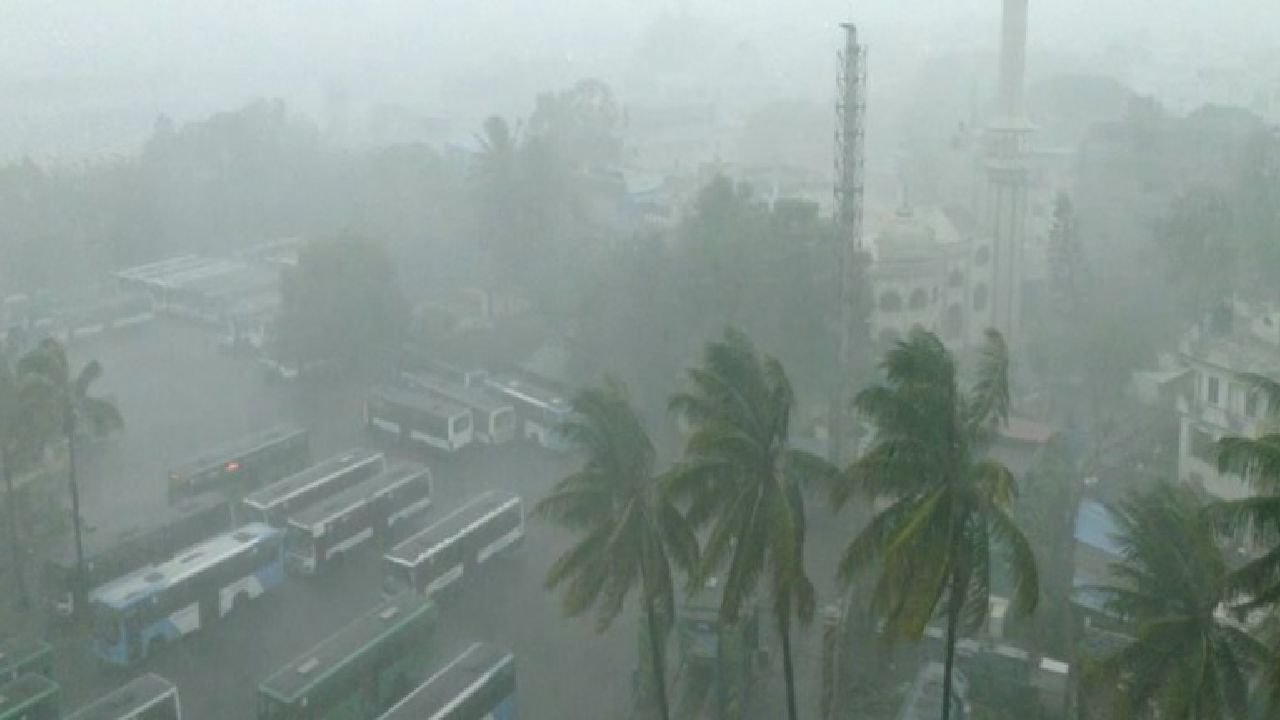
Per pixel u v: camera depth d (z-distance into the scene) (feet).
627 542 127.34
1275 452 107.24
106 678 178.91
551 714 171.32
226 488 232.73
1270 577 110.11
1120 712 114.62
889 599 109.70
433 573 196.54
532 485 250.37
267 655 184.75
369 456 233.55
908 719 148.15
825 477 123.85
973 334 315.37
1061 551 187.21
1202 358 216.95
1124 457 246.06
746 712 166.40
